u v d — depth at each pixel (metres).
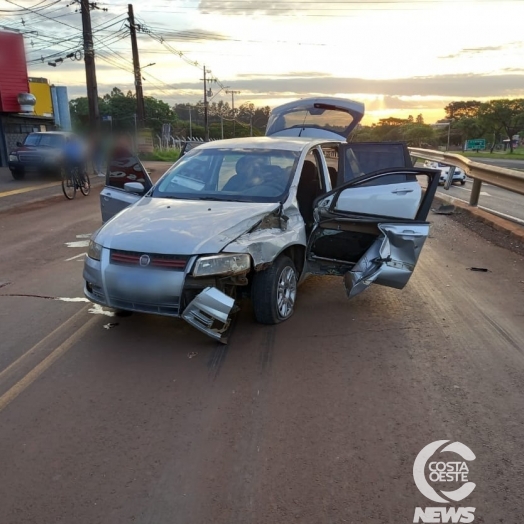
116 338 4.59
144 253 4.14
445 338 4.60
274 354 4.26
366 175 4.93
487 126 88.88
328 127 8.64
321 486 2.72
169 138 59.00
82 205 13.82
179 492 2.69
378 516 2.52
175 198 5.20
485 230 9.55
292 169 5.32
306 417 3.36
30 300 5.62
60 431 3.22
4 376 3.92
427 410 3.44
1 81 24.45
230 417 3.36
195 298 4.06
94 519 2.51
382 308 5.36
